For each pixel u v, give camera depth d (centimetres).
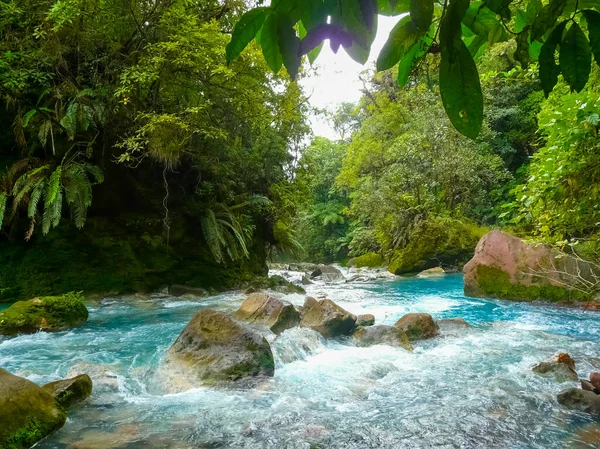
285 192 1315
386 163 2162
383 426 314
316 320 592
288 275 1670
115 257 962
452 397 367
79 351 524
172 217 1071
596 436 292
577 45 79
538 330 612
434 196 1722
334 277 1622
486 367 446
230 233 1112
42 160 883
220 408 349
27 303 652
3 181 832
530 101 1752
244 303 671
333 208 2911
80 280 909
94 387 391
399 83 96
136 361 483
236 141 1136
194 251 1096
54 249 902
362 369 445
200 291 1026
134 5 838
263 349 430
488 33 98
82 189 808
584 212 371
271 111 1123
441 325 614
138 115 839
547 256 819
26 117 804
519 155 1897
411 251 1606
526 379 407
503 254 895
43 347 542
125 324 689
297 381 412
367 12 75
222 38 862
